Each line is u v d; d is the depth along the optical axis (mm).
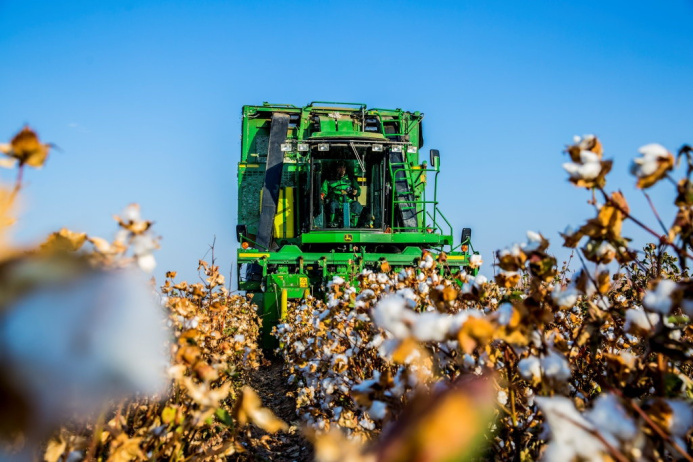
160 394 2686
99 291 609
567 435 1316
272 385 9914
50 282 594
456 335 1610
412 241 13430
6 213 1005
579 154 1947
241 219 15922
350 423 3402
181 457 2893
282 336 9742
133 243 1838
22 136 1415
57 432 1969
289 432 6402
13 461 682
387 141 13812
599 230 2027
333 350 4613
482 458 2600
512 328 1970
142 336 625
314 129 16438
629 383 2180
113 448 2197
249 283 14289
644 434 1646
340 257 12969
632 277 4875
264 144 16547
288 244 14641
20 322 563
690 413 1721
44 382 564
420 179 15766
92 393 589
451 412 553
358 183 14203
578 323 3658
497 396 2598
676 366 2848
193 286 4438
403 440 552
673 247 1885
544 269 2223
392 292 4363
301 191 15195
